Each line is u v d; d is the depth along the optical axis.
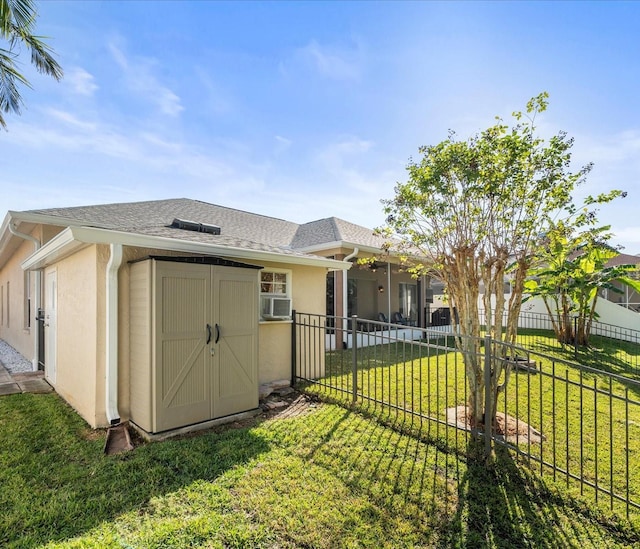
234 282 4.76
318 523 2.56
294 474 3.21
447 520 2.62
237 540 2.38
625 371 7.62
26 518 2.60
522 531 2.52
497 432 4.13
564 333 10.60
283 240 11.92
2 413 4.86
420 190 4.25
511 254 4.05
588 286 9.85
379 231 4.93
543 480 3.16
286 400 5.55
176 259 4.21
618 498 2.72
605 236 5.61
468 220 4.16
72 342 5.22
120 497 2.86
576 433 4.21
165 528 2.47
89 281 4.57
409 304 14.93
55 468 3.33
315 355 7.12
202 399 4.37
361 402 5.20
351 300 12.18
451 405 5.06
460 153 3.94
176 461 3.45
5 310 12.65
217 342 4.54
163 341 4.07
